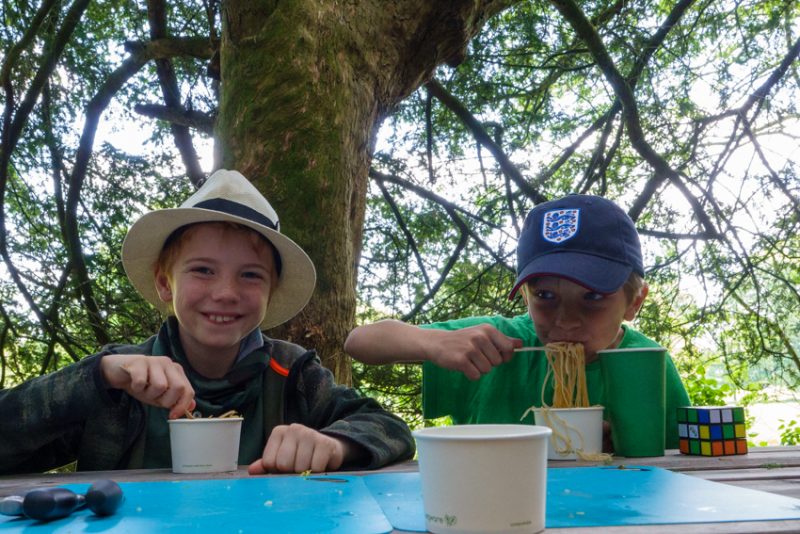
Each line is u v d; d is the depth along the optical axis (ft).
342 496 4.00
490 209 27.99
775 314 22.98
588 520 3.20
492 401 8.89
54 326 24.56
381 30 14.15
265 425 7.88
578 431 6.03
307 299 8.68
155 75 27.63
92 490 3.51
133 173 25.99
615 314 7.78
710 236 21.79
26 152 26.32
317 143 12.84
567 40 25.76
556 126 27.40
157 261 8.28
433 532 3.04
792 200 20.99
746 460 5.88
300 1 13.24
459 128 28.78
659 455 6.29
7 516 3.61
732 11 22.85
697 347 23.62
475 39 24.64
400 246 28.89
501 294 26.71
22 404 6.23
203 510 3.62
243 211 7.69
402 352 7.83
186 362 7.79
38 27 23.00
